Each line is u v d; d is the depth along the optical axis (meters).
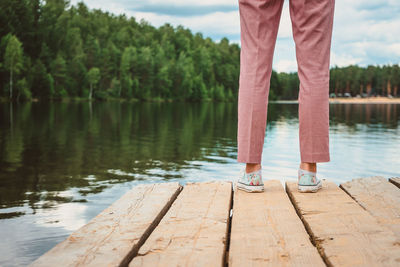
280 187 1.83
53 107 34.53
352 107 41.56
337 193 1.65
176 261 0.94
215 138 10.24
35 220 3.17
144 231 1.14
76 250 0.98
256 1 1.62
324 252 0.97
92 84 69.06
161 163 6.28
